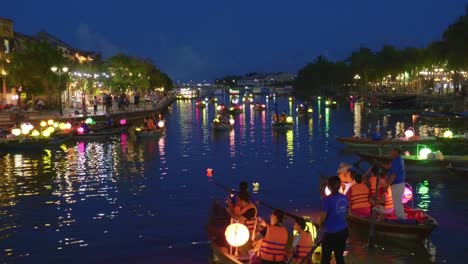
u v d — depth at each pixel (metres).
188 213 17.89
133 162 29.89
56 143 37.81
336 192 10.75
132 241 14.95
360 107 95.50
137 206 18.98
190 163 29.36
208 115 81.75
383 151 31.78
